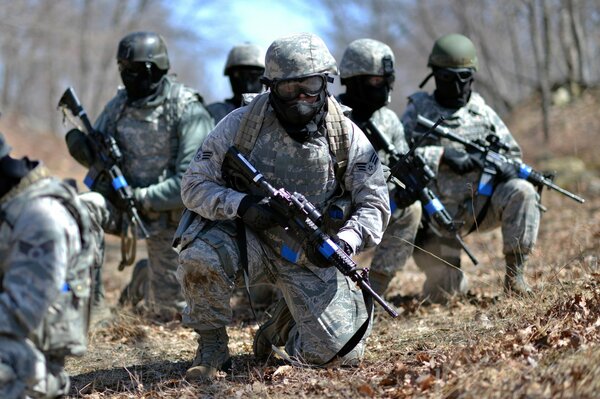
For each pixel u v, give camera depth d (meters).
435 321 18.95
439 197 21.72
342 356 14.92
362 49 20.47
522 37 92.81
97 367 16.86
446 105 22.00
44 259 9.95
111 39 98.00
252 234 14.94
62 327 10.48
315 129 14.58
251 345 18.00
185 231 15.05
